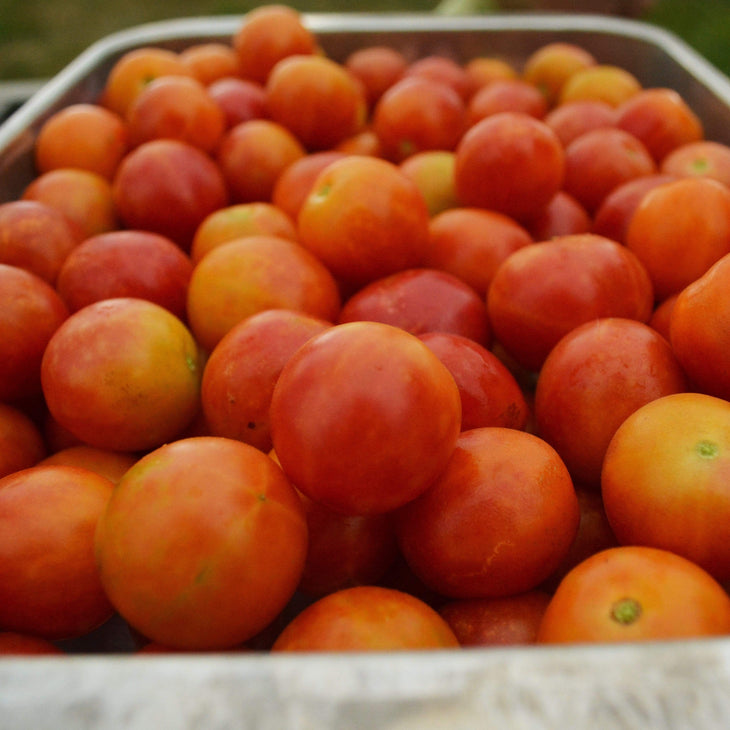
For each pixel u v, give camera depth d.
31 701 0.09
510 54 0.33
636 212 0.20
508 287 0.18
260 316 0.17
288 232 0.21
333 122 0.27
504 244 0.20
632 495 0.14
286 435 0.13
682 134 0.25
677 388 0.16
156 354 0.17
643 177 0.22
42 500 0.14
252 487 0.13
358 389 0.13
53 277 0.20
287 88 0.26
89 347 0.16
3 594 0.13
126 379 0.16
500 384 0.16
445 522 0.14
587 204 0.24
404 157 0.26
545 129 0.21
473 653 0.10
